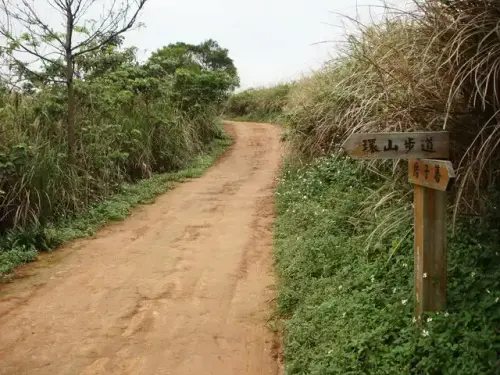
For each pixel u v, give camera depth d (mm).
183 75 16641
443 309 3684
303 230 6852
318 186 8062
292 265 5770
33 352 4461
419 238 3713
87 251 7121
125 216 8922
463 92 4309
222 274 6168
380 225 5117
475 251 4094
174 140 13750
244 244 7262
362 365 3549
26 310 5285
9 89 9000
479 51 4000
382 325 3828
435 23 4344
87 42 8703
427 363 3199
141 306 5332
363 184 7008
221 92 18141
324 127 8969
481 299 3627
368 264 4910
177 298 5512
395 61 5176
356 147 3676
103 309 5277
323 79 10023
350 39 7977
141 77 13977
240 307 5266
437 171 3471
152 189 10773
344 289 4676
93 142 9711
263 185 11516
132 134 11727
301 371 3875
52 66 9305
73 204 8414
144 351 4449
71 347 4539
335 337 4031
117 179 10336
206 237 7660
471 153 4305
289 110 11297
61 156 8312
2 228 7457
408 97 4773
